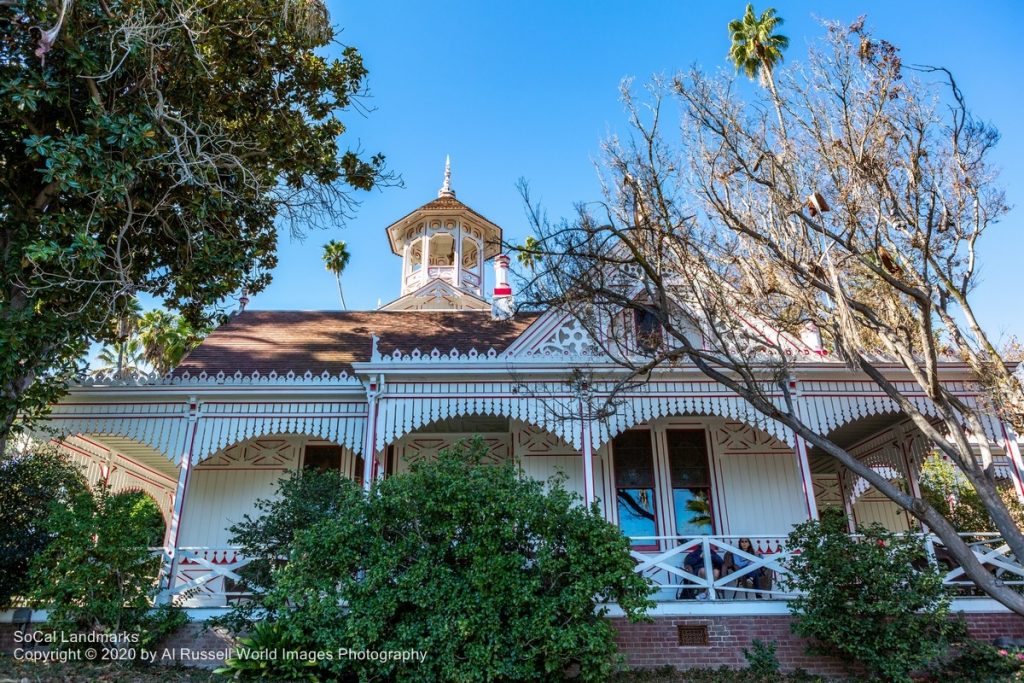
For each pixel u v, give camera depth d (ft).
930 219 36.68
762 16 65.36
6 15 35.99
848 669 37.14
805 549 38.04
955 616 39.22
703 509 51.60
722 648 38.24
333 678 31.78
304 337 59.88
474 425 53.72
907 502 33.09
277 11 46.70
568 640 31.14
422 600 31.60
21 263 36.73
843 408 45.14
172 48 40.83
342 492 38.60
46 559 36.22
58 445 49.57
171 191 43.37
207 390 45.83
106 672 33.12
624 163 38.88
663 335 47.62
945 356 46.03
